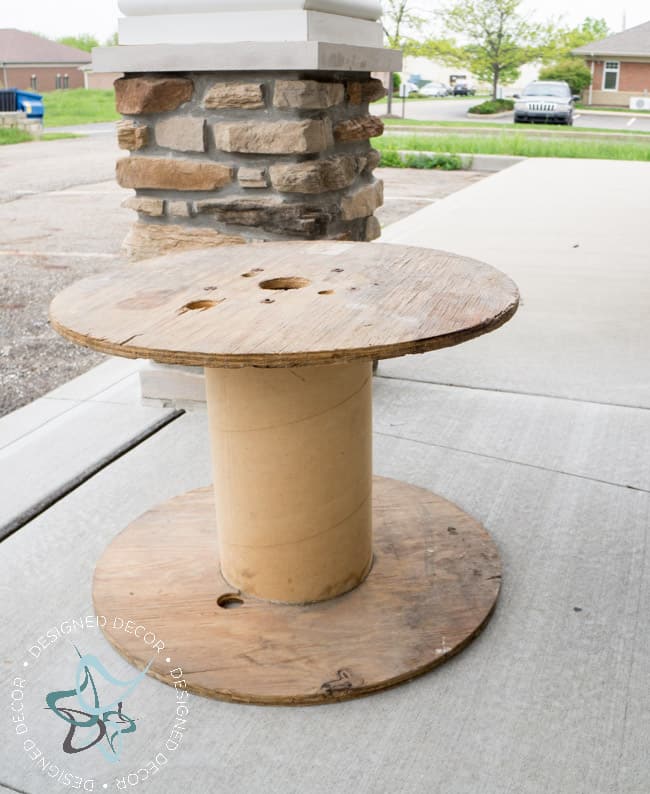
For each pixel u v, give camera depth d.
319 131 3.25
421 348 1.83
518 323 4.77
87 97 41.62
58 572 2.54
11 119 21.75
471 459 3.17
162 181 3.44
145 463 3.22
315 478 2.18
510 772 1.78
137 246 3.60
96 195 11.52
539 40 35.06
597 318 4.85
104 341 1.86
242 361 1.77
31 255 7.52
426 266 2.50
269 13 3.10
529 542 2.63
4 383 4.41
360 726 1.92
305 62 3.03
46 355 4.86
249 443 2.16
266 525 2.23
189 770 1.81
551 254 6.44
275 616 2.26
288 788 1.76
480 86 59.84
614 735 1.87
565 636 2.20
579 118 33.97
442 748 1.85
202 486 3.03
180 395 3.68
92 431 3.50
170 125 3.38
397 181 12.74
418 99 47.34
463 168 14.31
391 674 2.03
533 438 3.34
